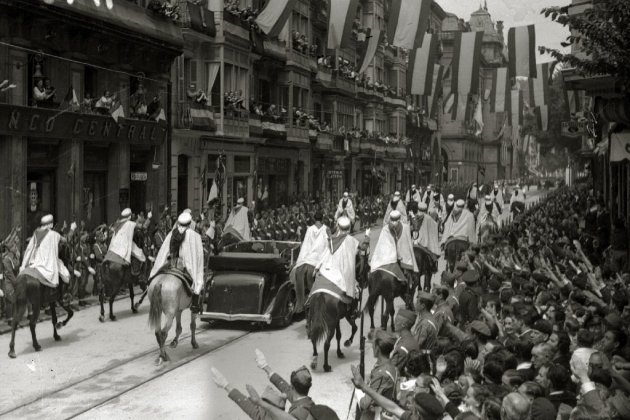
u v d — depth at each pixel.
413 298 17.34
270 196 40.50
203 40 30.45
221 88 31.03
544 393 6.03
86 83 24.08
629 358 7.48
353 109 52.84
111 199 25.27
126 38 24.47
